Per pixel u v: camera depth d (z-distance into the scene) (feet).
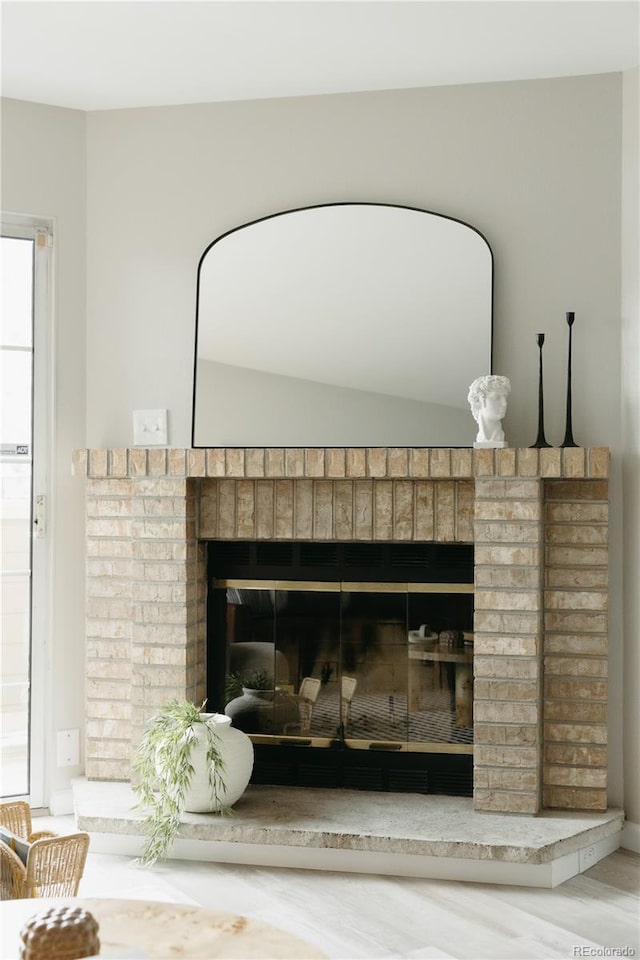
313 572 12.72
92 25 10.82
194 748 11.18
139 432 12.96
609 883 10.60
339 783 12.60
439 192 12.45
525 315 12.21
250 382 12.74
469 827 10.98
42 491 12.95
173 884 10.44
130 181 13.07
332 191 12.71
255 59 11.69
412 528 12.17
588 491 11.64
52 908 5.49
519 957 8.80
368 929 9.35
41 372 12.96
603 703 11.59
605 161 12.05
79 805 11.68
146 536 12.32
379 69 11.98
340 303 12.58
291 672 12.87
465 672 12.39
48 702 12.92
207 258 12.89
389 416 12.37
